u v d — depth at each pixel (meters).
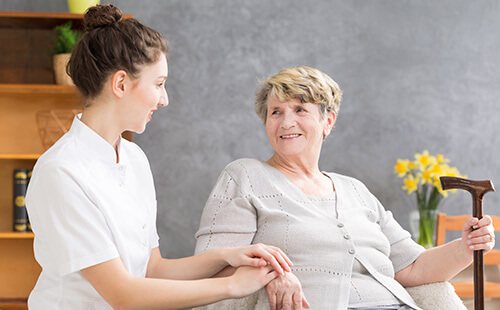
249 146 3.50
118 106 1.45
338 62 3.57
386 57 3.60
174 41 3.49
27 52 3.29
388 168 3.57
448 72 3.64
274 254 1.51
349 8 3.59
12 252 3.34
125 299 1.35
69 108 3.34
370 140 3.57
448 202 3.59
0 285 3.32
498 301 3.06
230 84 3.51
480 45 3.67
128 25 1.45
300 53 3.55
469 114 3.65
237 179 1.91
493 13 3.68
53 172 1.35
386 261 1.91
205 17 3.51
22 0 3.36
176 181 3.45
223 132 3.49
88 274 1.36
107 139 1.48
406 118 3.60
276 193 1.89
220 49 3.51
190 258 1.63
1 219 3.32
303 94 1.93
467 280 3.12
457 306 1.88
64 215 1.34
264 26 3.54
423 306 1.92
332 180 2.05
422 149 3.61
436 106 3.63
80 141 1.45
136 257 1.49
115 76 1.42
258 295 1.62
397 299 1.84
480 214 1.71
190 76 3.49
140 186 1.62
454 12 3.65
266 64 3.53
